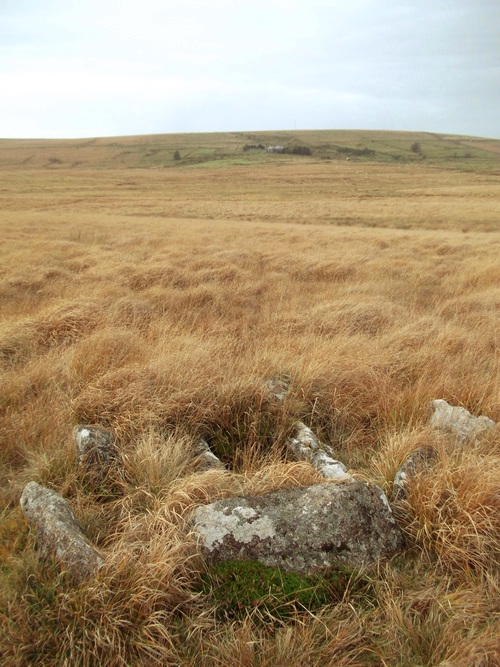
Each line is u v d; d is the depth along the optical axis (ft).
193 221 104.94
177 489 9.86
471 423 12.97
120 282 34.09
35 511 9.34
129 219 104.12
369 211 131.64
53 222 88.63
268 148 538.06
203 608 7.85
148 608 7.38
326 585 8.26
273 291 33.06
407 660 7.07
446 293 34.73
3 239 61.62
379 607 7.86
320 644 7.38
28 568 8.21
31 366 17.87
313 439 12.84
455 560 8.68
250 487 10.05
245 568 8.38
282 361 16.84
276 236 70.49
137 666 6.85
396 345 19.61
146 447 11.30
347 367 16.28
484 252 55.01
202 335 21.07
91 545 8.55
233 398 13.69
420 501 9.68
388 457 11.55
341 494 9.35
